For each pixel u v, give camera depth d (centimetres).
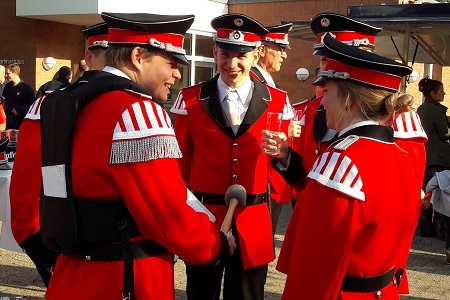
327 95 227
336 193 208
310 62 1124
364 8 705
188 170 361
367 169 211
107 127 212
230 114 349
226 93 350
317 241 210
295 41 1133
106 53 234
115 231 215
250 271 343
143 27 224
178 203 213
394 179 215
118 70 229
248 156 345
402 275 251
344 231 207
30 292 486
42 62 1170
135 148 209
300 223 218
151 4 1073
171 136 215
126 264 214
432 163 729
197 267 349
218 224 344
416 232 741
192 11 1135
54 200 219
